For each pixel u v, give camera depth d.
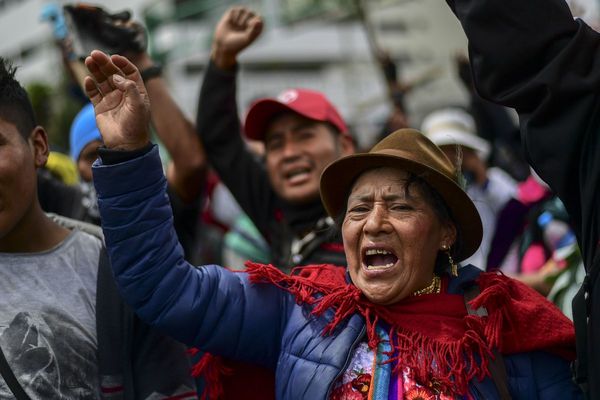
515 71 2.37
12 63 2.58
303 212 3.58
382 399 2.33
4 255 2.43
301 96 3.67
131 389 2.46
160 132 3.53
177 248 2.46
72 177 4.52
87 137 3.89
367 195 2.49
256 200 3.76
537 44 2.33
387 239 2.45
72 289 2.44
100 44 3.31
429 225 2.48
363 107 10.08
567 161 2.32
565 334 2.44
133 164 2.33
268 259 4.74
